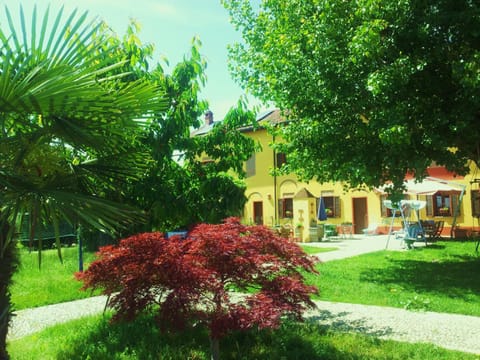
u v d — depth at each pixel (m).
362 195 26.30
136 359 4.90
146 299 4.43
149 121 6.00
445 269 11.62
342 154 11.01
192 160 7.38
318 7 11.70
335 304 7.96
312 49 11.31
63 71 3.11
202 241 4.54
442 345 5.56
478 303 7.86
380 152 10.76
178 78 7.07
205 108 7.41
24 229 4.12
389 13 9.87
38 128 3.49
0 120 3.24
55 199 3.20
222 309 4.16
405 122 9.59
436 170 22.64
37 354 5.23
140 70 6.79
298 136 11.57
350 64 10.59
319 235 22.16
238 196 6.91
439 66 10.30
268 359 4.84
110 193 5.17
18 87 3.00
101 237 6.86
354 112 10.91
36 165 3.60
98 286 4.93
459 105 9.84
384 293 8.84
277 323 3.99
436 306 7.62
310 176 12.12
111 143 4.20
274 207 29.19
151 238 4.72
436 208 23.30
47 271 11.91
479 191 21.44
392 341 5.55
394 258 14.12
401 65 9.38
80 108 3.33
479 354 5.07
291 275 5.04
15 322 7.10
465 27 9.51
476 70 8.62
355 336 5.75
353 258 14.52
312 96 10.92
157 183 6.72
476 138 10.55
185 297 4.03
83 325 6.43
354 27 10.70
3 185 3.11
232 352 5.08
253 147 7.79
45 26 3.05
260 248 4.94
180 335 5.59
